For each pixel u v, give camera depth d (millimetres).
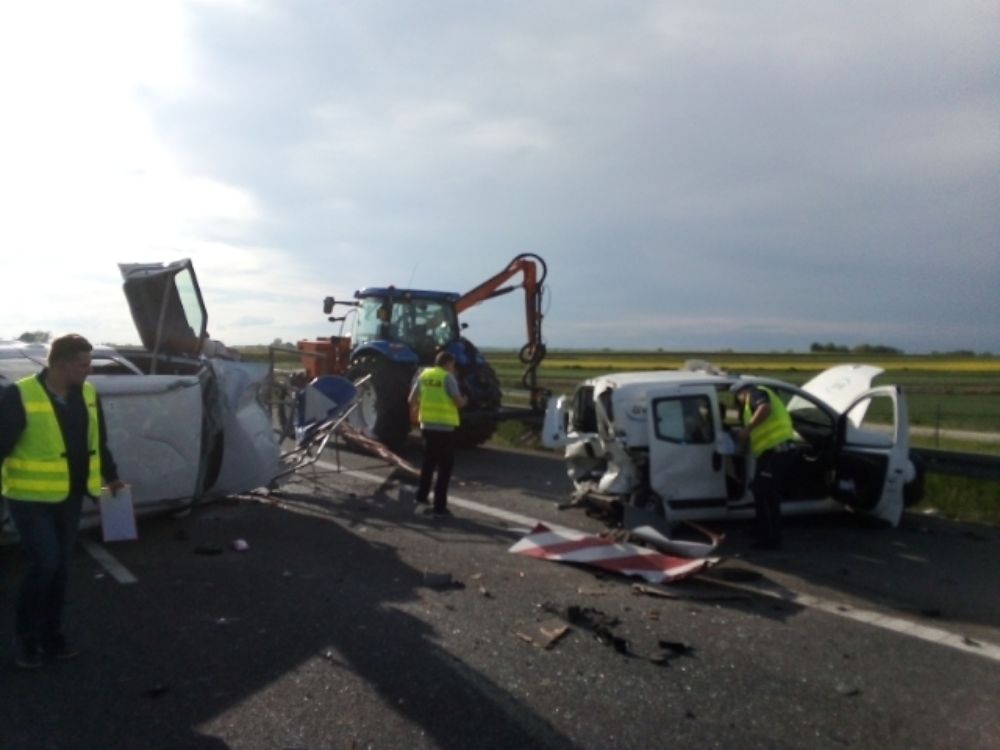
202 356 10000
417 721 4492
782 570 7449
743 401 8578
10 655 5348
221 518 9242
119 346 10430
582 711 4621
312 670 5121
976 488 9867
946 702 4797
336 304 16250
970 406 28062
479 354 15219
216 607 6258
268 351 11773
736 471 8836
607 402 8914
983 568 7547
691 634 5809
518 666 5211
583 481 9766
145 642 5562
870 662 5355
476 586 6840
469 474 12508
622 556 7457
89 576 7023
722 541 8008
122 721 4465
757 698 4816
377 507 9977
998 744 4340
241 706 4648
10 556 7613
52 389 5098
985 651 5559
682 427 8664
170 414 8289
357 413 14461
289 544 8164
